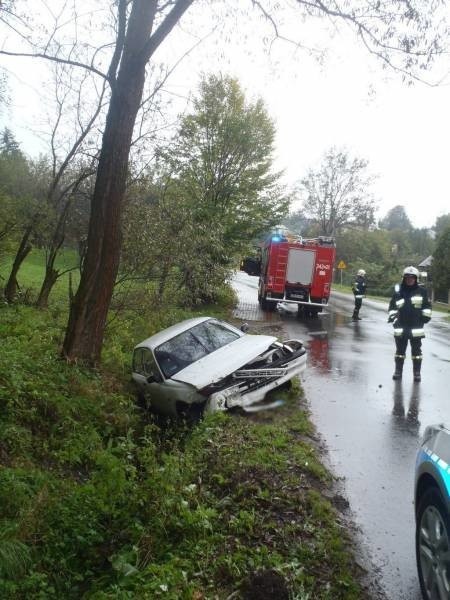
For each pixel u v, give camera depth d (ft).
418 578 11.76
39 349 27.02
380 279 164.04
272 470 16.98
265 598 10.85
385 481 17.13
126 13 27.63
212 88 59.67
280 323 56.24
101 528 13.41
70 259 53.01
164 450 20.83
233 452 18.03
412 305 30.89
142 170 38.45
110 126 25.77
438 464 10.62
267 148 62.85
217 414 21.93
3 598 10.11
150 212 36.19
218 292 56.44
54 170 44.93
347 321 60.90
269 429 21.21
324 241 65.31
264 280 68.90
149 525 13.28
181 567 11.81
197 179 57.77
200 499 14.87
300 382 29.58
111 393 24.61
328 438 21.18
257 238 67.97
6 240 44.60
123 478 14.66
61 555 12.18
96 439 19.21
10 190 45.27
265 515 14.20
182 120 40.11
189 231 39.01
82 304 26.30
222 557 12.10
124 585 11.10
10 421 18.01
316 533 13.43
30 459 16.57
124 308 37.55
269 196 66.54
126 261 35.83
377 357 38.88
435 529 10.50
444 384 30.48
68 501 13.88
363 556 12.84
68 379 23.54
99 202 25.93
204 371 24.41
